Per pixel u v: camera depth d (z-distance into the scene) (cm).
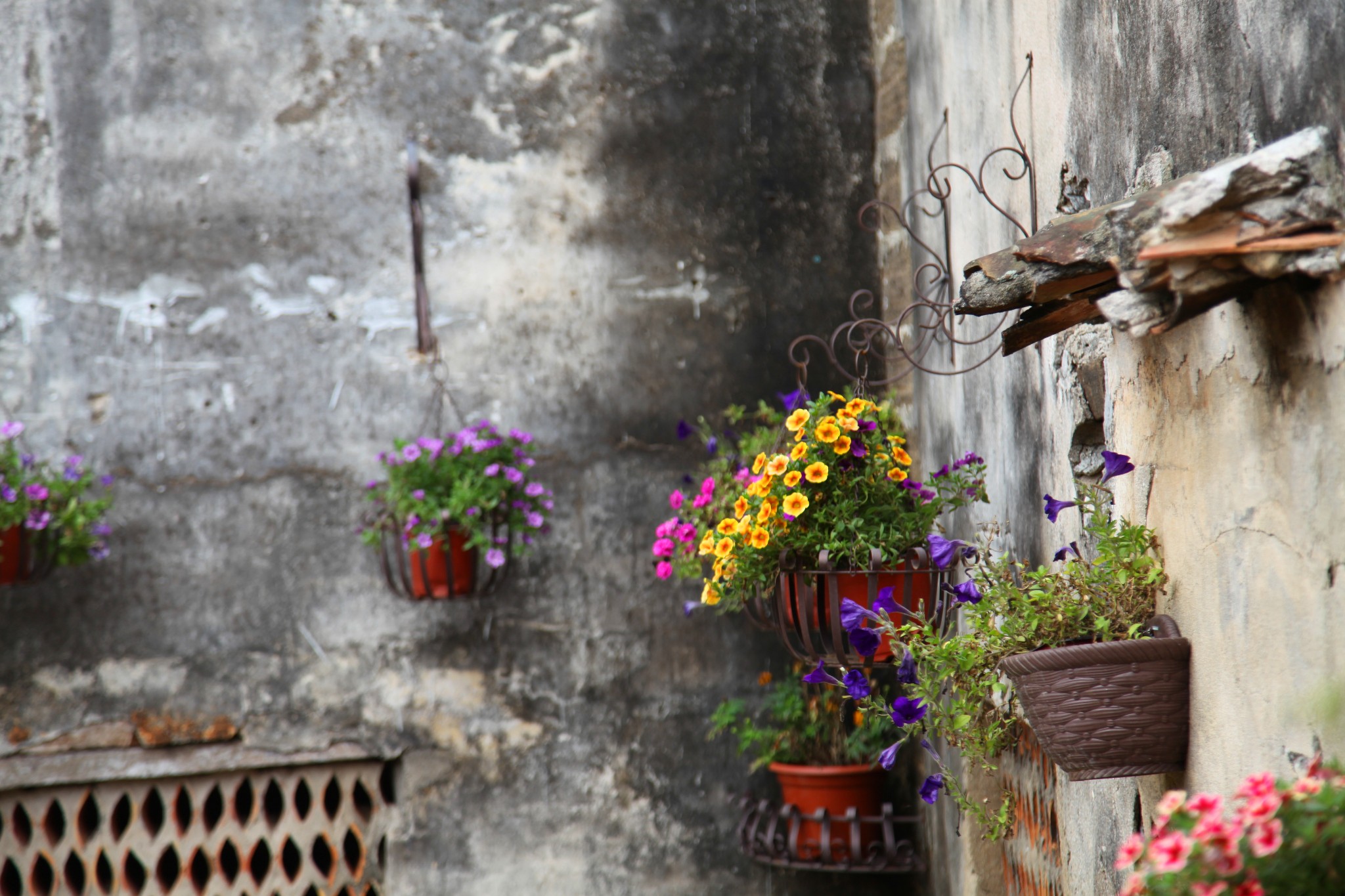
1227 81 157
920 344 343
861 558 234
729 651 381
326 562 366
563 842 371
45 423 354
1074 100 219
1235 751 153
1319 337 132
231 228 367
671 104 388
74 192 359
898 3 376
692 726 378
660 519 380
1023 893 289
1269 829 111
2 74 357
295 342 369
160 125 364
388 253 374
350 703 365
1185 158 171
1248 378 150
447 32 379
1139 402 188
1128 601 177
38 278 356
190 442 362
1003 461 272
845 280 394
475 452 348
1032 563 248
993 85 274
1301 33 138
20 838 355
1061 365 227
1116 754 165
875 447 246
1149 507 184
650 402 382
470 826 368
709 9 392
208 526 362
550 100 382
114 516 357
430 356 373
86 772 348
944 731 206
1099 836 213
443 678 370
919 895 373
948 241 317
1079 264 154
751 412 385
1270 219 128
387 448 370
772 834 351
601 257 383
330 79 373
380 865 371
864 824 359
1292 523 139
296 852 385
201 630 359
